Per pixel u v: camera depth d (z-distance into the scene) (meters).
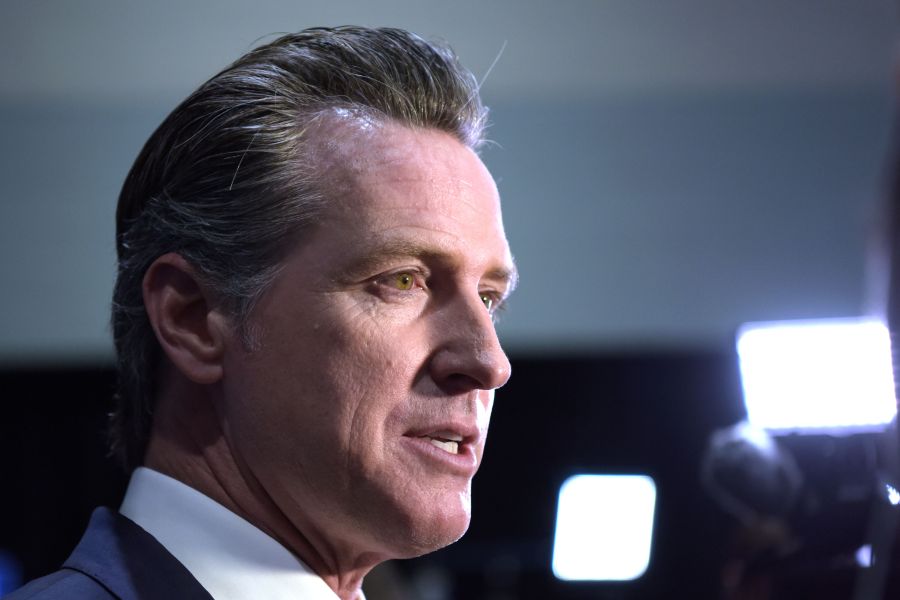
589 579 6.51
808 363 2.73
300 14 6.36
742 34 6.71
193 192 1.58
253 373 1.52
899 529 1.17
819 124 7.07
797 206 7.08
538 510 7.44
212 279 1.55
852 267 6.99
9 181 7.04
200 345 1.57
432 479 1.49
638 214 7.17
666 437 7.34
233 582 1.52
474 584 6.67
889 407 1.11
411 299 1.52
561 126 7.16
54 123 7.07
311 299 1.49
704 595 6.66
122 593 1.44
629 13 6.58
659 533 6.80
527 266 7.18
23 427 7.38
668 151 7.16
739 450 2.22
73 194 7.08
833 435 2.20
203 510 1.55
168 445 1.62
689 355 7.27
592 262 7.17
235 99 1.58
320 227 1.50
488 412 1.59
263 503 1.55
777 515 2.17
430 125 1.60
